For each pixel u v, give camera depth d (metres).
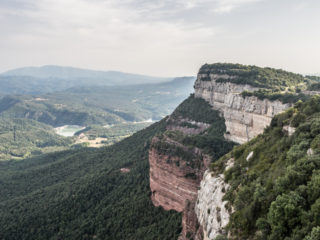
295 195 36.44
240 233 41.38
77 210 118.75
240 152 63.31
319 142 43.19
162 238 78.75
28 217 122.44
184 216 65.62
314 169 38.94
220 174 60.97
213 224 48.72
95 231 101.88
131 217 96.94
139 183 116.12
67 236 105.50
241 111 108.94
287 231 35.03
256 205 41.72
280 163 47.81
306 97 85.75
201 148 87.62
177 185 87.12
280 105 91.12
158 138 97.94
